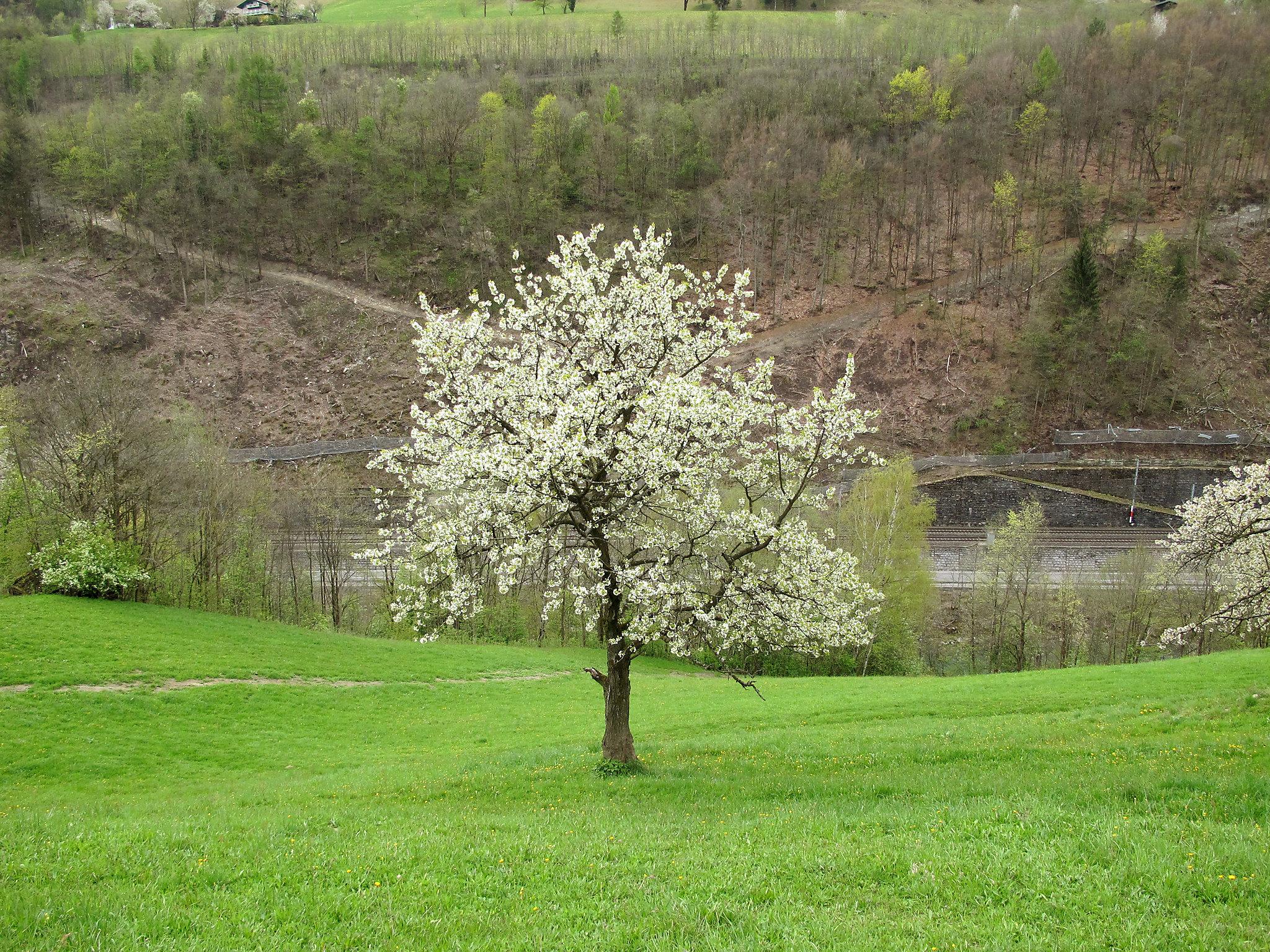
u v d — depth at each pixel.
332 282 115.38
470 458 20.30
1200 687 30.98
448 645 55.16
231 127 128.75
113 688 36.12
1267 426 29.45
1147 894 10.39
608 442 20.98
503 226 120.06
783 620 21.59
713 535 22.00
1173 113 132.75
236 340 107.06
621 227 122.81
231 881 11.81
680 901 10.91
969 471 90.19
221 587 57.47
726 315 24.12
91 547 48.00
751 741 27.80
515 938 10.02
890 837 13.40
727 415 20.89
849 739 26.72
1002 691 35.28
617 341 22.86
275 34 188.50
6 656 36.97
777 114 144.00
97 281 110.62
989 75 149.12
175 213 118.75
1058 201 124.81
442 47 181.62
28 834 14.01
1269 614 26.25
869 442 96.12
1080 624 66.44
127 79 158.88
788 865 12.14
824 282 115.31
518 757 27.05
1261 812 13.99
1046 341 98.88
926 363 102.88
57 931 9.57
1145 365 98.38
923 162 131.38
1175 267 105.75
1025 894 10.62
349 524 70.50
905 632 61.00
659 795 19.94
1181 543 31.53
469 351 22.70
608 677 23.64
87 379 52.62
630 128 138.00
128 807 21.75
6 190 116.06
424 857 13.05
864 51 170.50
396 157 129.00
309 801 22.45
